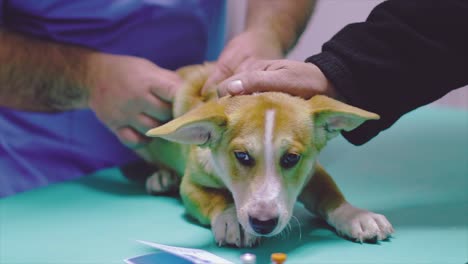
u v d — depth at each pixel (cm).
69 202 151
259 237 119
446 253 112
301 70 123
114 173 180
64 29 178
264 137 112
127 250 117
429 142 209
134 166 187
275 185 110
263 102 117
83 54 165
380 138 215
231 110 118
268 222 108
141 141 159
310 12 193
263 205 108
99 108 161
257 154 112
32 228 131
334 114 115
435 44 118
